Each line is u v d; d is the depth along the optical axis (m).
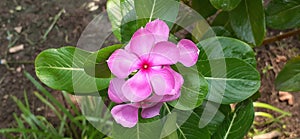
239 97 0.28
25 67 0.55
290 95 0.52
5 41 0.57
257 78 0.28
